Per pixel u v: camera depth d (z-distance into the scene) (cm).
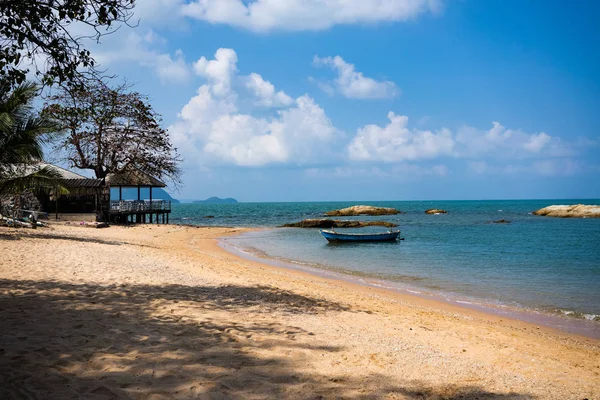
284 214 9494
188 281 1189
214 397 445
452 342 806
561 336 989
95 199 3675
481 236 3831
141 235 2967
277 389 482
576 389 589
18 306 766
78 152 3738
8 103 1495
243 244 3119
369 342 727
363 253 2650
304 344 666
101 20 837
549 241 3378
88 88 941
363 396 485
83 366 504
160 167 4125
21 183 1972
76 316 723
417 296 1418
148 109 3847
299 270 1938
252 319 809
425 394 511
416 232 4303
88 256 1488
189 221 6575
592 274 1892
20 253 1420
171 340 625
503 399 520
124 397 430
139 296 927
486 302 1348
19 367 484
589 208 6925
